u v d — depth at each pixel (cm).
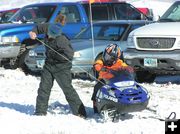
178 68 3791
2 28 4894
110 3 5356
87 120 2647
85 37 4631
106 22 4641
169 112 2812
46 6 5244
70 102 2741
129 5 5412
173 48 3794
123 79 2588
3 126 2494
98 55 4219
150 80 4253
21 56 4894
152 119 2630
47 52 2717
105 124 2519
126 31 4444
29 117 2681
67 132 2362
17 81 4203
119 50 2686
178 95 3441
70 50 2706
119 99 2488
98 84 2702
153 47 3872
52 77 2738
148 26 4053
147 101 2538
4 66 5116
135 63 3947
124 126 2478
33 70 4650
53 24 2705
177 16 4238
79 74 4291
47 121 2595
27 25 4981
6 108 2956
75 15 5166
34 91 3697
